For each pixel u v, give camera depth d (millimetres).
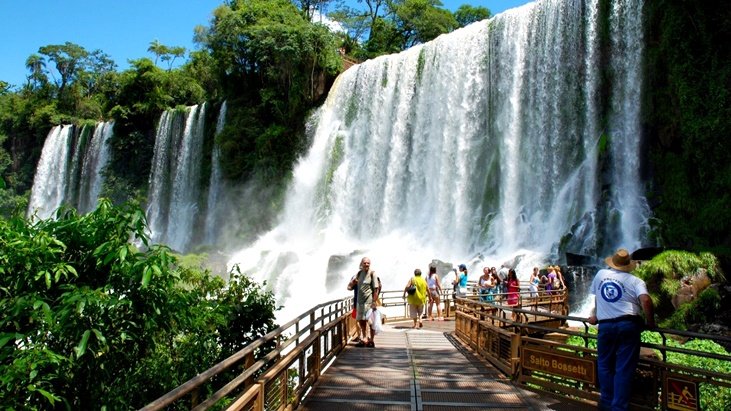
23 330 5855
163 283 6699
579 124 29859
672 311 18906
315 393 8398
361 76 43562
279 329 6938
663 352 6641
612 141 28062
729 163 23031
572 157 29938
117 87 71312
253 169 48312
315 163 44844
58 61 83875
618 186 27453
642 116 27094
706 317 18328
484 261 29219
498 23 34562
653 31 26797
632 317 6336
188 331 8289
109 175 62844
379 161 40188
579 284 22625
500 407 7633
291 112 47156
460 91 35906
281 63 47344
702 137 23672
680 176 24812
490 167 33594
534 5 32719
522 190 31812
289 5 53781
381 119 40875
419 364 10828
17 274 5699
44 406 5762
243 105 50656
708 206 23188
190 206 53844
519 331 9852
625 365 6273
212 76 59000
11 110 81875
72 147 70375
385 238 37656
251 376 5887
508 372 9492
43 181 71500
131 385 6727
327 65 47594
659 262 19422
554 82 31109
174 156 57500
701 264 19109
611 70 28625
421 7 62250
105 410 6094
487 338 11352
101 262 6234
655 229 24281
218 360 8703
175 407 7598
